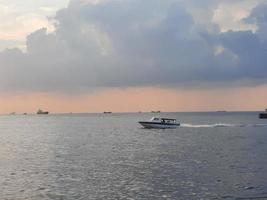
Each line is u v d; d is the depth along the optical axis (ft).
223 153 241.14
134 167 184.03
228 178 152.66
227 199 121.49
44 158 226.17
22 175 164.45
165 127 498.28
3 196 127.13
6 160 218.59
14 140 390.63
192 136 394.73
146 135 418.92
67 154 246.47
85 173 167.84
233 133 433.89
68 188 137.49
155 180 150.00
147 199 121.80
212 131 471.21
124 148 282.15
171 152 251.39
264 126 585.63
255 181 146.51
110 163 199.00
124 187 138.21
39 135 469.98
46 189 136.15
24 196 126.82
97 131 526.16
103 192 131.03
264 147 276.82
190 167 181.98
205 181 147.23
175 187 137.39
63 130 577.84
